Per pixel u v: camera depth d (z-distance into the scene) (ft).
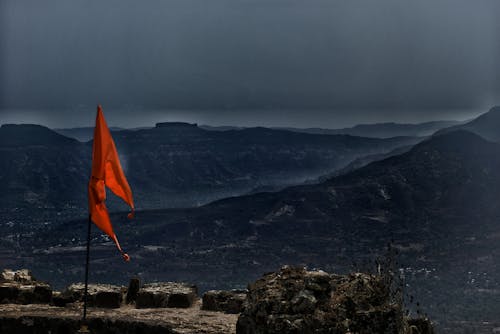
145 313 52.13
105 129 45.06
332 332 36.45
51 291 57.06
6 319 48.88
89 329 47.83
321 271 39.52
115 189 45.19
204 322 49.29
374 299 37.78
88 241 45.85
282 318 36.78
